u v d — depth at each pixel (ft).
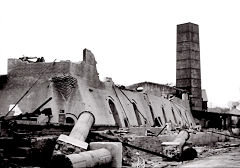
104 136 57.57
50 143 46.65
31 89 85.05
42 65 87.71
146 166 57.11
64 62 86.28
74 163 34.76
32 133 49.11
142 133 84.94
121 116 101.81
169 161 65.98
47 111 76.69
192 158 71.97
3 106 83.87
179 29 191.31
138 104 120.98
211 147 107.14
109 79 106.73
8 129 47.19
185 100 178.19
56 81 83.82
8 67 90.48
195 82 186.70
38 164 42.47
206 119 185.68
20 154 41.96
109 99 100.63
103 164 42.47
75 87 84.69
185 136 75.97
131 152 64.95
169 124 103.40
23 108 81.76
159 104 140.46
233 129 167.73
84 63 91.76
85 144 44.34
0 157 39.22
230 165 59.72
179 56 189.78
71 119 80.28
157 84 170.91
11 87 87.61
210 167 56.85
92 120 56.65
